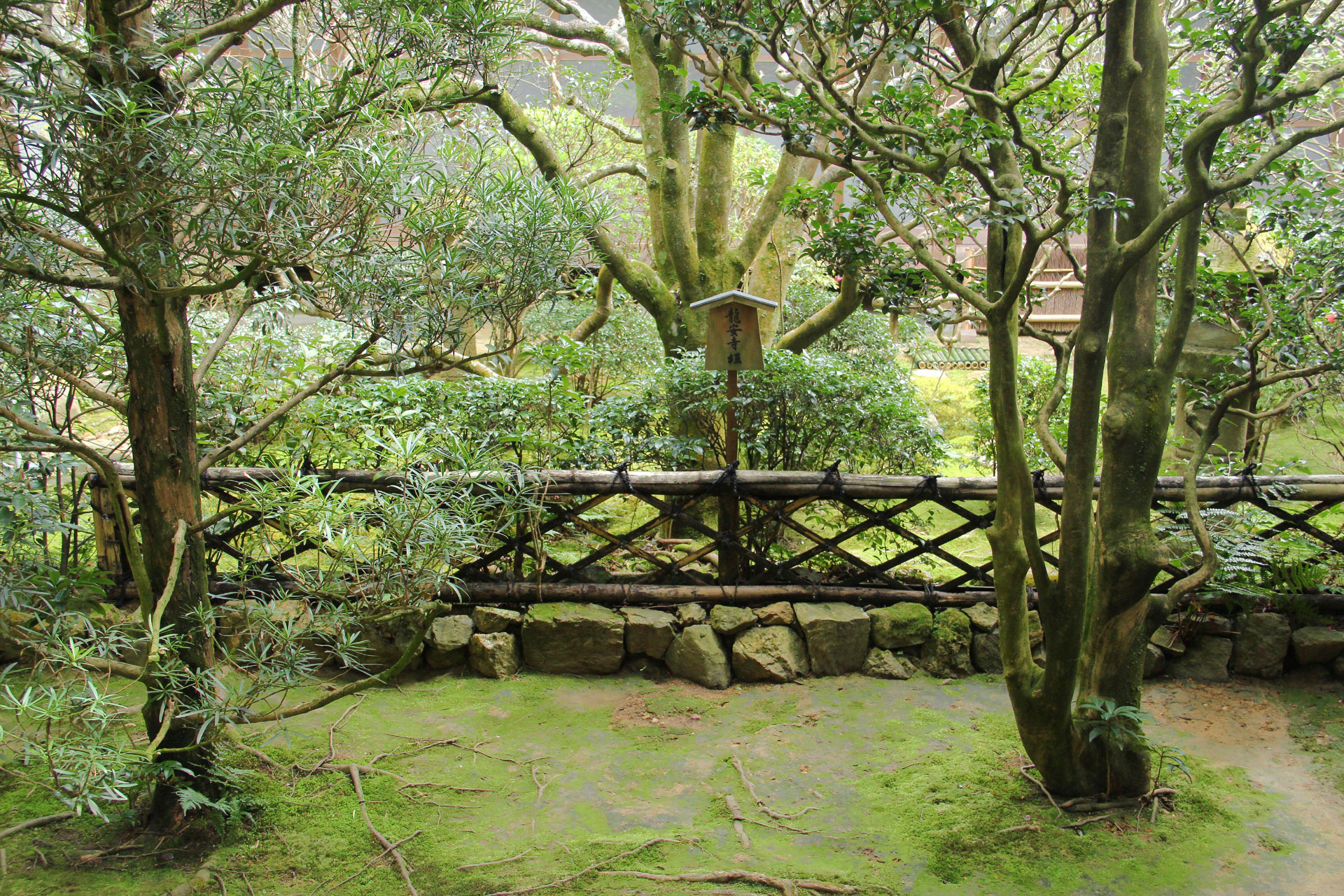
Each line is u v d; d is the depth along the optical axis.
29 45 1.96
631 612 4.04
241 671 2.70
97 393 2.67
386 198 2.28
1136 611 2.86
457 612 4.13
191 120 2.12
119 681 3.59
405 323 2.38
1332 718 3.57
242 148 2.05
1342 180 4.02
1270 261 4.22
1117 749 2.97
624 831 2.83
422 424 4.42
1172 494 3.95
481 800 3.01
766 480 4.14
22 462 2.97
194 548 2.74
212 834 2.78
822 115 2.70
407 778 3.12
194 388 2.74
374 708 3.62
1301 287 3.54
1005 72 3.84
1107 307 2.58
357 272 2.31
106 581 3.00
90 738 2.18
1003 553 2.82
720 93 2.70
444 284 2.42
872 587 4.20
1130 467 2.80
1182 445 5.55
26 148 2.00
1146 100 2.68
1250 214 4.50
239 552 3.87
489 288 2.56
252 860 2.68
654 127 6.11
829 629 3.95
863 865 2.67
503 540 4.16
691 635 3.92
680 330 6.07
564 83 9.54
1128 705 2.93
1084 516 2.66
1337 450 5.42
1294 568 4.04
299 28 3.32
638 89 6.09
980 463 6.47
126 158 2.05
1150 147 2.69
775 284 6.91
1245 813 2.95
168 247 2.24
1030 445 5.80
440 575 2.75
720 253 6.06
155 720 2.76
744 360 4.33
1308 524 4.08
